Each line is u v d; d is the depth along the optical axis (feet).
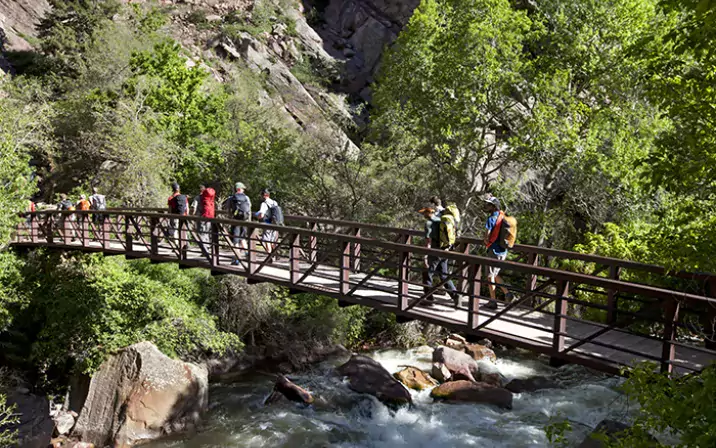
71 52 88.58
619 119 54.75
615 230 43.93
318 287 27.17
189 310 41.42
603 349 19.43
